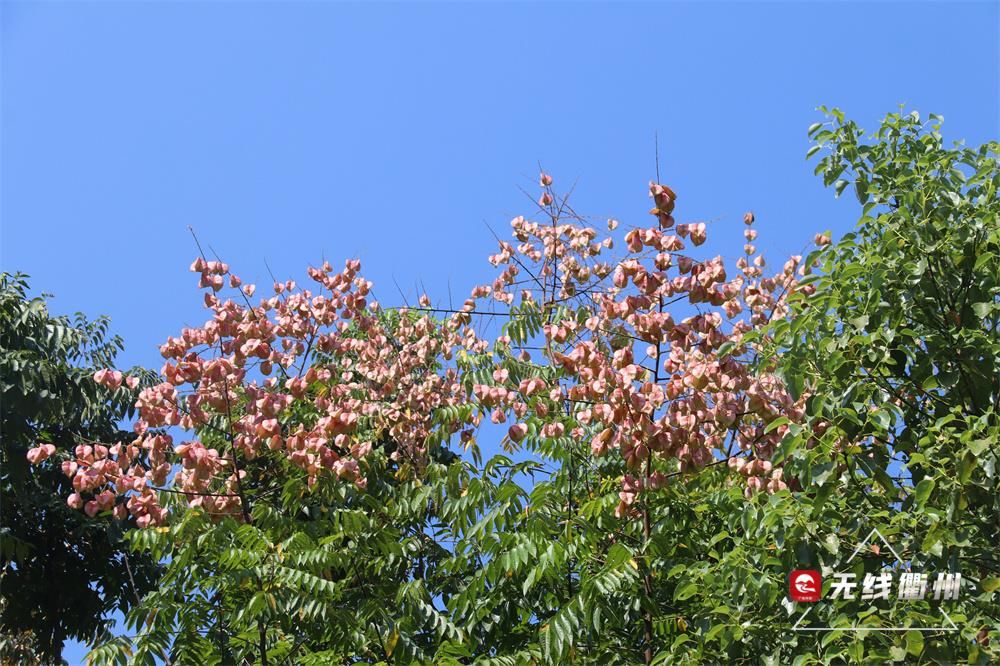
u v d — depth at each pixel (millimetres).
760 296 7312
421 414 8609
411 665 6199
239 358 7738
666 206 5965
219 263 7941
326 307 8617
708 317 6020
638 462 5977
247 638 6562
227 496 7305
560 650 5723
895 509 5391
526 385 7164
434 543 7742
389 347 9070
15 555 11578
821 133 6289
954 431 4965
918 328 5613
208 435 8125
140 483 7293
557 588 6781
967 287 5559
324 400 8320
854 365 5383
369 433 8531
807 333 5551
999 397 5312
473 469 7523
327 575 6879
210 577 6348
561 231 8031
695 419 6051
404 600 6867
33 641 12086
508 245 8594
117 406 11742
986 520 5188
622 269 6039
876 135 6230
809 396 5965
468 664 6957
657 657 5445
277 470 8414
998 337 5500
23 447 11336
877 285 5344
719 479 6902
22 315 11695
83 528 11516
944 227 5645
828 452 4980
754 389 6043
